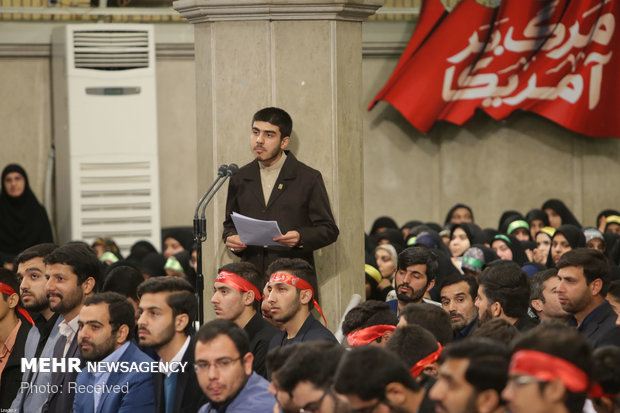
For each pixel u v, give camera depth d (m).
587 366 5.14
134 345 8.82
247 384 7.57
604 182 24.84
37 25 22.89
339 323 11.28
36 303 10.54
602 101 23.95
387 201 24.67
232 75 11.31
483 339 5.70
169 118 23.67
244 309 9.65
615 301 9.11
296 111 11.24
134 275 10.50
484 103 23.92
